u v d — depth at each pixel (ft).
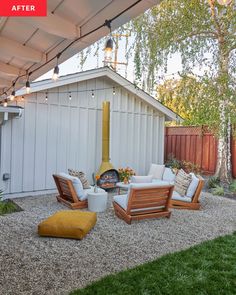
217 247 10.89
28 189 21.20
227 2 4.76
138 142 27.86
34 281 8.12
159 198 14.82
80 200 17.13
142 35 23.95
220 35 21.98
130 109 27.14
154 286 7.84
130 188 13.80
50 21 5.77
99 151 25.12
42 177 21.88
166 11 22.86
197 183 17.52
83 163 24.09
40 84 20.61
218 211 17.16
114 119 25.94
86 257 9.90
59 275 8.52
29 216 15.16
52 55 7.95
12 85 11.82
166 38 22.43
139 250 10.68
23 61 8.88
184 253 10.27
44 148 21.90
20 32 6.80
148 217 14.64
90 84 24.26
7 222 13.99
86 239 11.71
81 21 6.05
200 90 22.63
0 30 6.80
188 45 22.48
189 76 23.24
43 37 6.97
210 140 31.71
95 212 14.88
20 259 9.59
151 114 28.89
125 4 5.20
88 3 5.22
